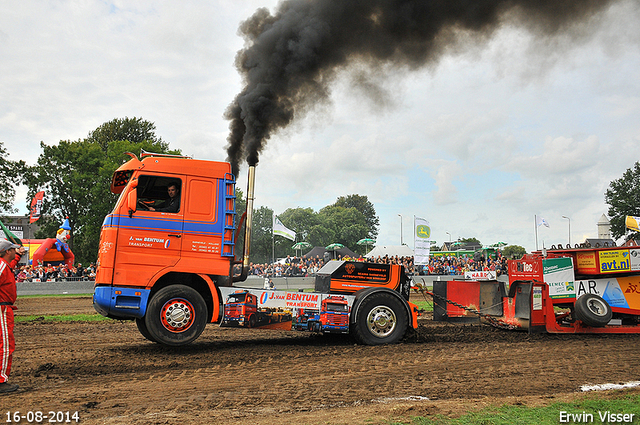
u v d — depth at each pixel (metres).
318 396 4.87
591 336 9.12
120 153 44.69
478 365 6.43
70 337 9.30
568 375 5.86
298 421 4.02
